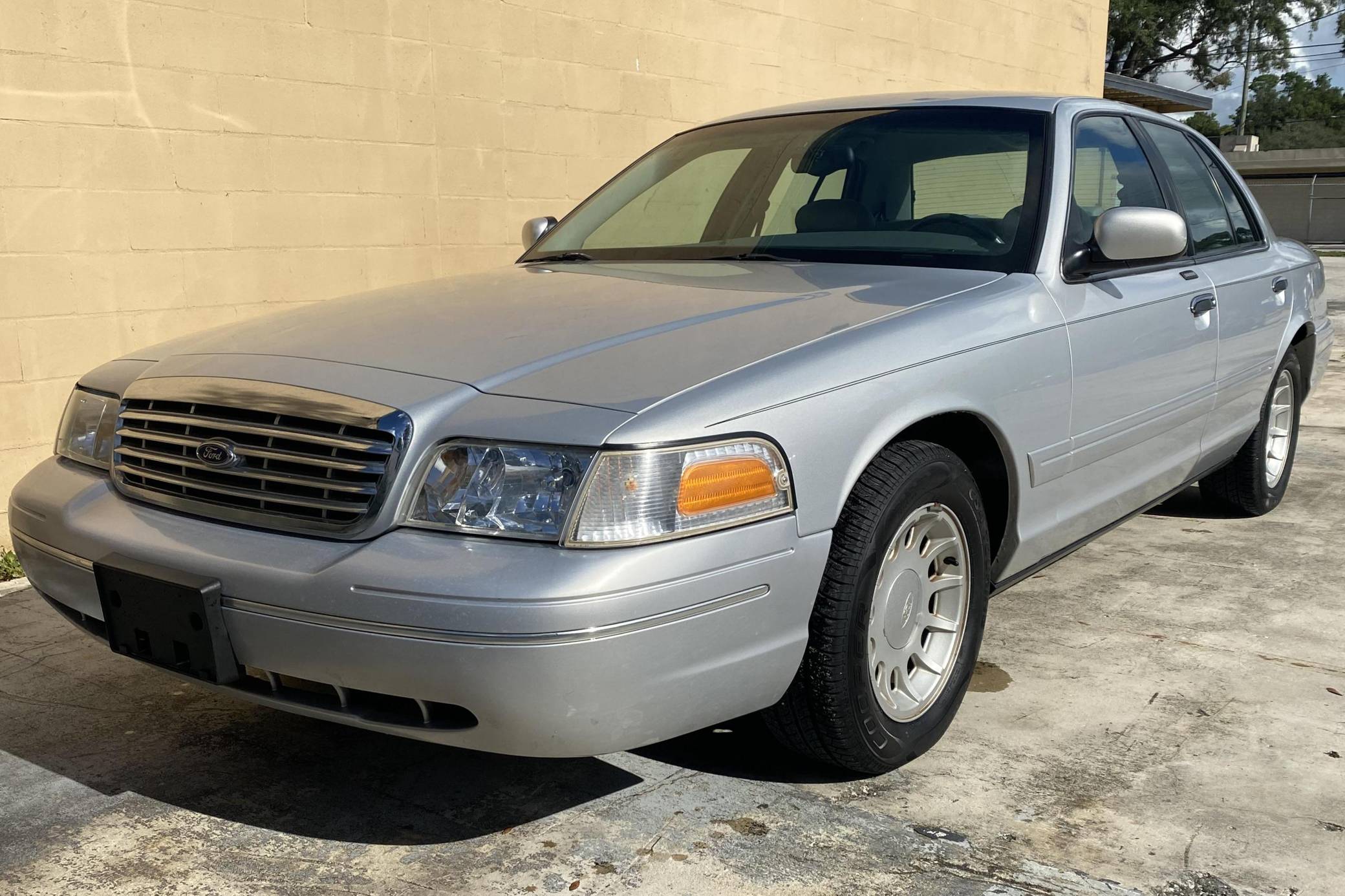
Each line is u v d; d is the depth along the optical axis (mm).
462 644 2000
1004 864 2311
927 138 3484
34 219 4633
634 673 2068
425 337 2553
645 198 3838
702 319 2596
